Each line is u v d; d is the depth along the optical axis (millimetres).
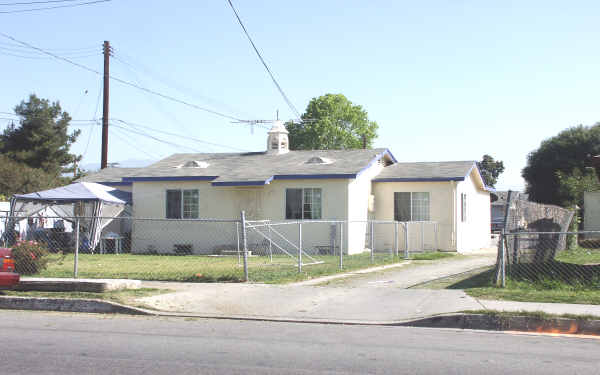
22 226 23078
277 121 28281
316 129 49844
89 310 9773
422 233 23453
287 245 22875
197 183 24078
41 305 9977
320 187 22609
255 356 6523
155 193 24531
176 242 24031
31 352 6645
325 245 22406
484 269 15648
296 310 9500
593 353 6781
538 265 13297
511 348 7035
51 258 19438
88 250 23062
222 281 12719
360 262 17641
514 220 13258
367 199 24328
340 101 51688
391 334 7930
